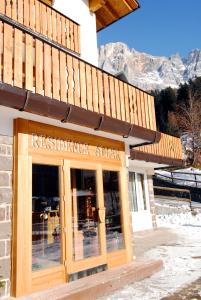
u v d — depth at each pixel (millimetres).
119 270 6227
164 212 18531
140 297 5160
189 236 12039
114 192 7191
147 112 8078
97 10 10859
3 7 7074
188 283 5867
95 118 6242
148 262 6906
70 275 5535
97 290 5227
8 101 4672
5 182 5102
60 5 8930
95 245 6309
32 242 5195
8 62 4977
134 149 12312
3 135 5234
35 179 5465
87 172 6590
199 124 34000
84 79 6348
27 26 7488
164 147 14578
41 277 5133
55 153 5902
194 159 31156
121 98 7289
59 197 5809
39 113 5180
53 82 5637
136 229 13617
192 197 21844
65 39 8531
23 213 5113
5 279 4805
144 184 15180
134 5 10695
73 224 5953
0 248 4840
